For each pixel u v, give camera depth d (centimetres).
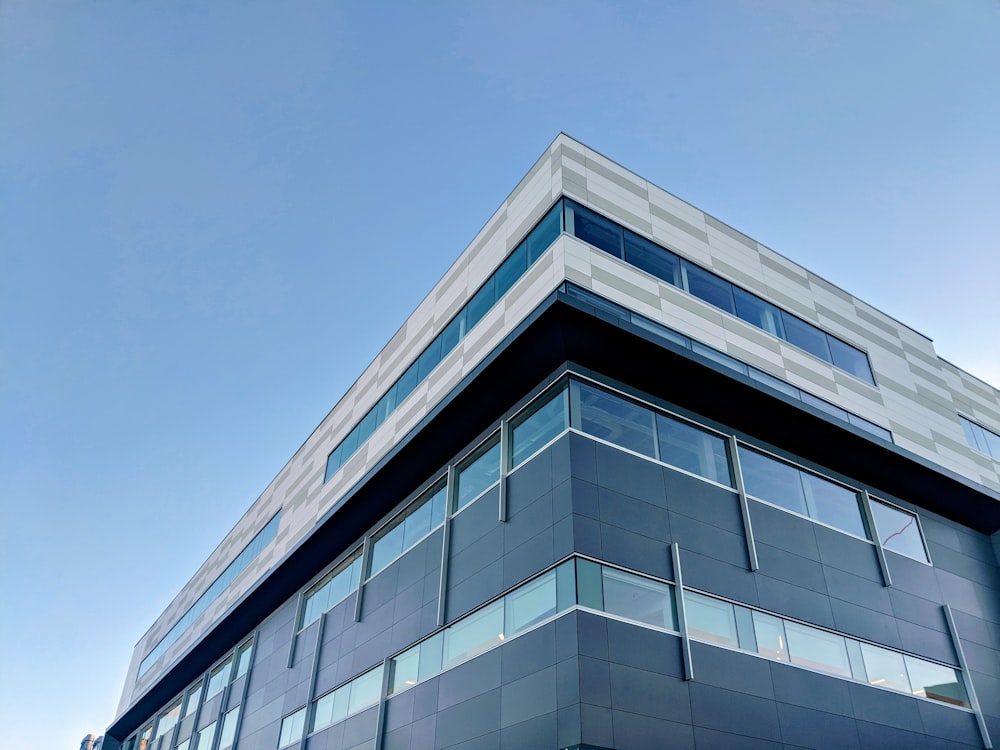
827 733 2066
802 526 2441
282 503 4366
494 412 2530
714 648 1988
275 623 3881
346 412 3853
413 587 2652
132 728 6031
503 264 2733
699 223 2864
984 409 3541
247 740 3581
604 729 1709
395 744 2380
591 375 2281
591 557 1941
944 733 2339
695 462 2330
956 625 2631
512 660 1994
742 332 2709
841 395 2895
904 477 2791
